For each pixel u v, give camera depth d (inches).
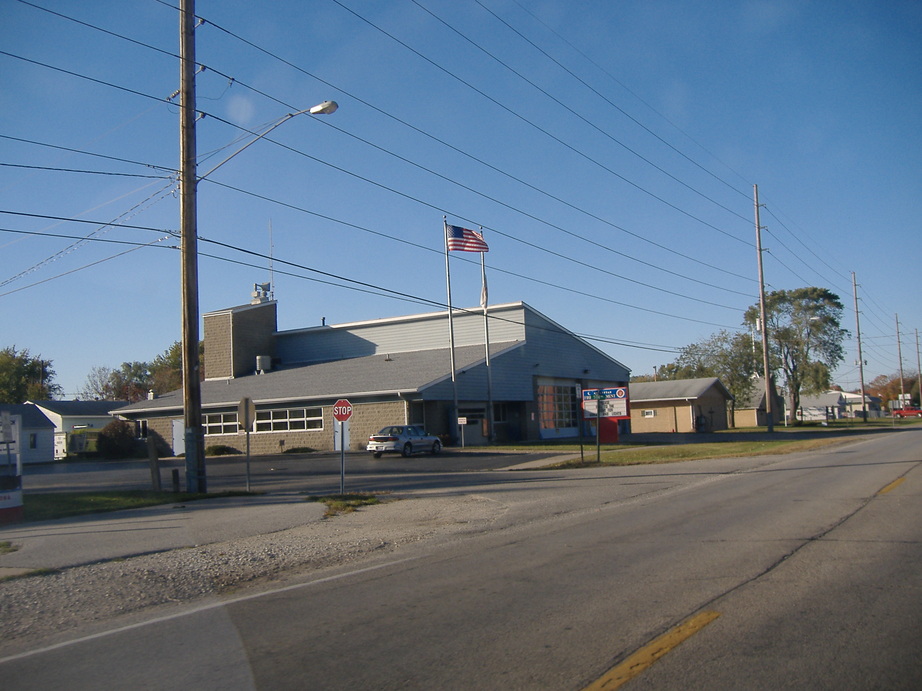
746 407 3233.3
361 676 221.6
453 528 535.8
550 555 399.5
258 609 314.3
